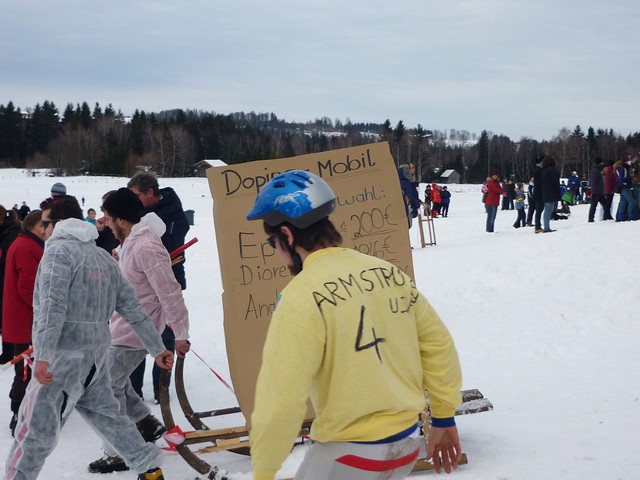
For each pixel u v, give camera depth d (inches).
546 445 182.7
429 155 4192.9
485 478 164.1
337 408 89.2
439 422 100.3
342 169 185.0
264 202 95.8
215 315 410.6
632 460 170.2
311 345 87.1
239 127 5152.6
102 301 155.5
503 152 4284.0
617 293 366.0
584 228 557.0
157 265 183.0
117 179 3373.5
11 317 218.7
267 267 178.5
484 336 313.0
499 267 449.4
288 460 175.6
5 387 269.7
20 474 146.6
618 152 4156.0
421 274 463.8
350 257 95.7
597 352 277.9
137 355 183.2
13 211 326.3
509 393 231.8
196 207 1852.9
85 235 154.6
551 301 364.8
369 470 89.4
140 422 189.8
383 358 90.9
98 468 180.5
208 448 174.1
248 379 175.8
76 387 150.2
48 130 4832.7
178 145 4308.6
